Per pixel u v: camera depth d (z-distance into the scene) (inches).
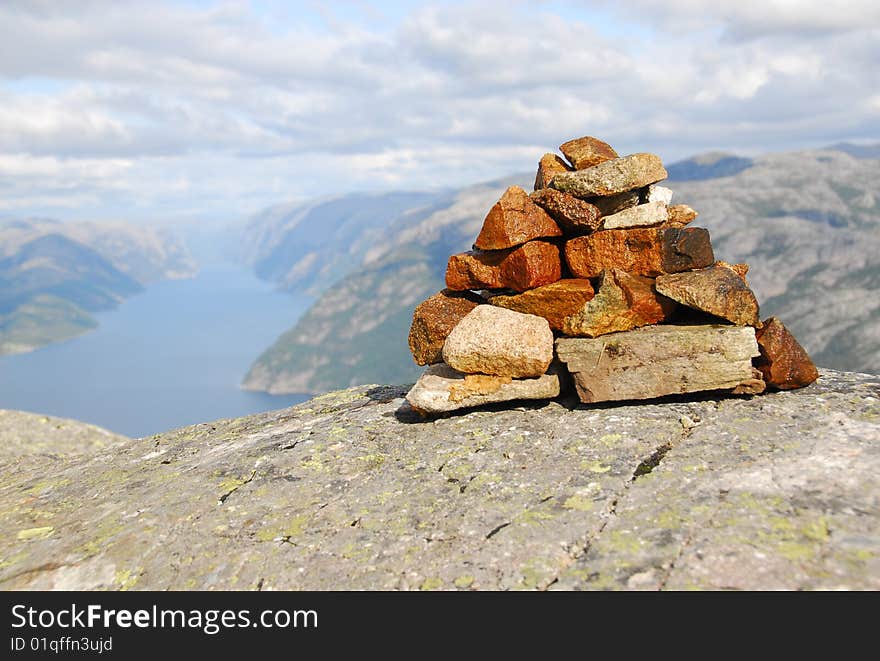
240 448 55.4
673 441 48.2
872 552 38.2
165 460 56.6
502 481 46.6
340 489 48.0
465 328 54.1
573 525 42.3
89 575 43.6
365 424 56.0
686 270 53.2
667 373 51.4
